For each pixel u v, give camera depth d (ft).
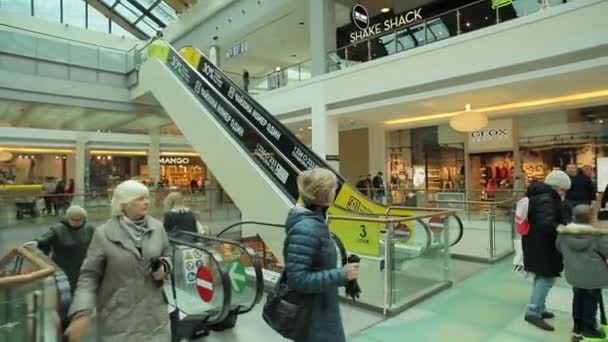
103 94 47.19
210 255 10.94
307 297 5.60
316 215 5.67
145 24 73.10
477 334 10.57
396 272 12.82
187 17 57.47
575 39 21.18
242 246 11.59
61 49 44.01
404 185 44.19
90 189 54.80
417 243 13.99
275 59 57.72
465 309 12.51
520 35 23.39
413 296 13.35
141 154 65.72
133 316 6.10
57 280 6.48
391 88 30.12
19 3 64.03
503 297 13.64
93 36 64.28
